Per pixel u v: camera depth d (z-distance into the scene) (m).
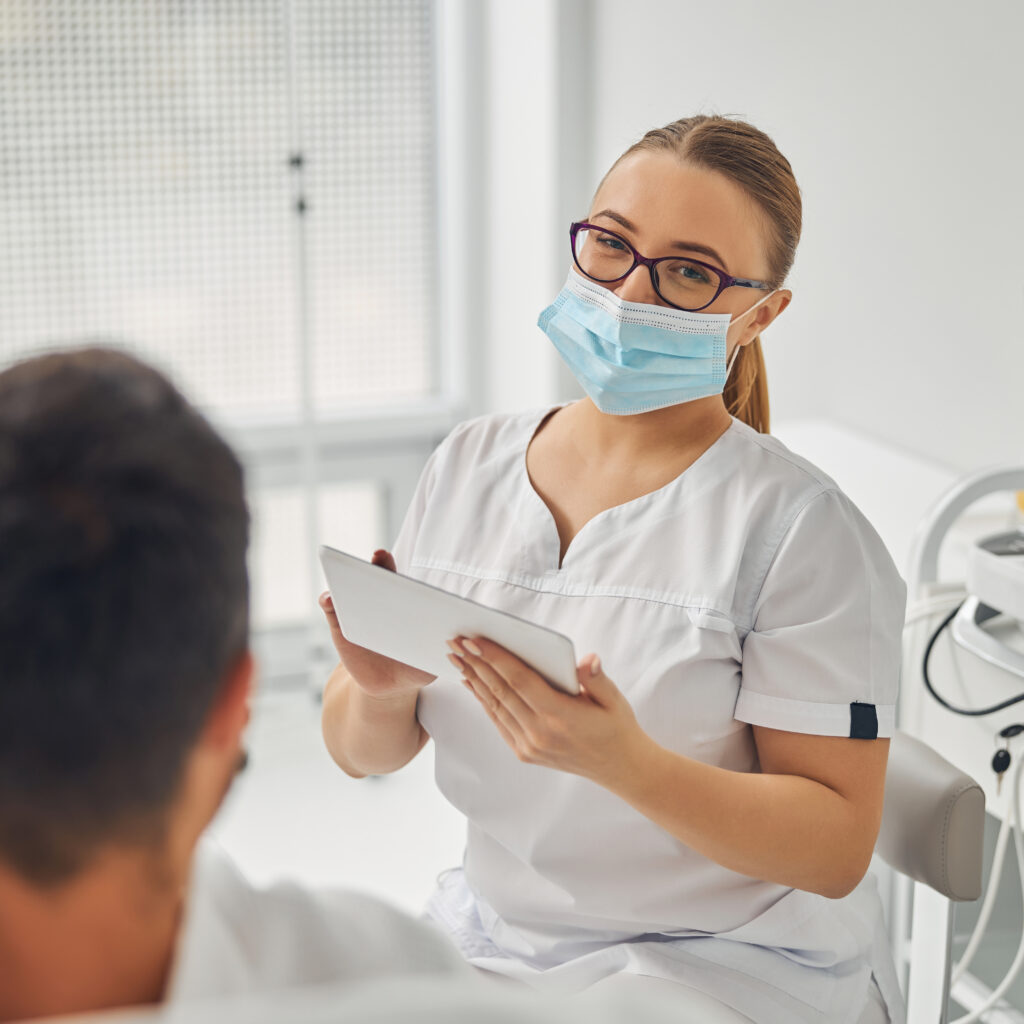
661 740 1.17
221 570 0.50
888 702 1.17
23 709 0.46
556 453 1.33
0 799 0.48
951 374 2.11
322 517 3.52
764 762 1.18
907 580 1.57
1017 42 1.88
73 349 0.53
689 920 1.19
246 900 0.63
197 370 3.32
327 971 0.63
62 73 3.03
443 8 3.33
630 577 1.21
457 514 1.34
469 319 3.49
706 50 2.60
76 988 0.52
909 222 2.16
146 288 3.22
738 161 1.22
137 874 0.51
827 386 2.45
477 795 1.26
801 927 1.20
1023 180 1.90
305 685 3.46
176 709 0.49
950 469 2.13
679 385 1.23
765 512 1.20
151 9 3.05
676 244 1.21
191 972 0.55
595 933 1.24
